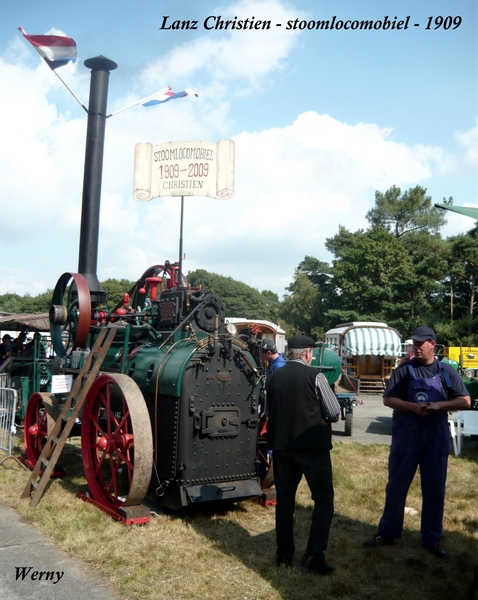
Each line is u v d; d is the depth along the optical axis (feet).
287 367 13.55
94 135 28.19
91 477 17.93
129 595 11.53
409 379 14.34
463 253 136.36
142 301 25.29
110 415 17.35
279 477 13.39
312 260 184.96
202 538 14.78
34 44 31.09
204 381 16.56
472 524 16.40
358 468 23.34
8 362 34.22
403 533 15.43
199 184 27.37
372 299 138.92
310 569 12.75
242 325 63.00
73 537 14.51
